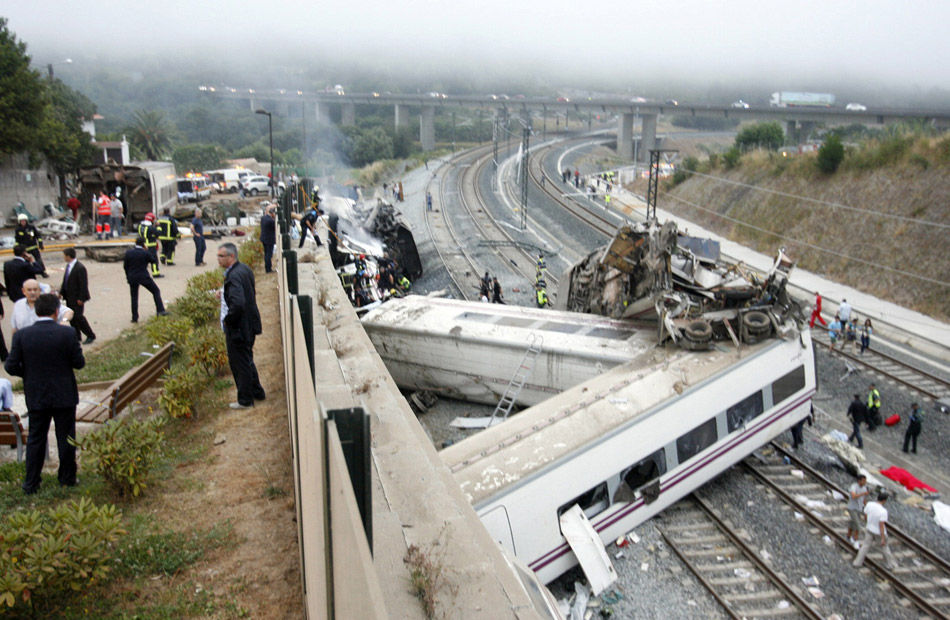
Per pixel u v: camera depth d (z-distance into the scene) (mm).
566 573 12984
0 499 7117
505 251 43062
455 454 12781
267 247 22172
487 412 20594
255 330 9609
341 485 2574
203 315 14859
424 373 21406
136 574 5852
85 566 5582
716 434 15336
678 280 19594
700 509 15328
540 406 14539
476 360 20078
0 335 12047
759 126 78000
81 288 13758
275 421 9195
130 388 9648
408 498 6375
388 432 7691
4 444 8422
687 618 11805
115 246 25734
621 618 11750
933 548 14375
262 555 6105
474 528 6164
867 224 42156
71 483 7449
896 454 19219
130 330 15109
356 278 27406
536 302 32781
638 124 160375
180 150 102812
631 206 62375
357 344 11555
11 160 39156
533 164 85438
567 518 12469
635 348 18188
